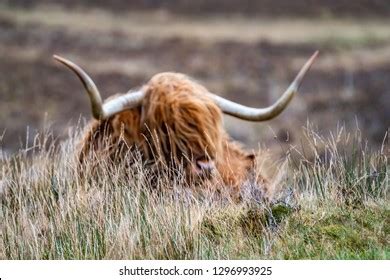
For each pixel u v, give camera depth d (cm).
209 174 2594
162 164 2619
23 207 2438
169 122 2697
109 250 2252
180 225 2275
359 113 11762
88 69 16700
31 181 2641
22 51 18400
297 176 2708
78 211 2377
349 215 2386
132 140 2712
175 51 19662
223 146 2859
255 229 2341
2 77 15100
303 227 2330
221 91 15100
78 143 2842
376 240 2281
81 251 2262
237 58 18625
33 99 13300
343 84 15212
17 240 2334
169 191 2478
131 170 2578
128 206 2375
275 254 2222
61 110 12494
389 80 15588
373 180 2525
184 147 2680
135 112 2756
